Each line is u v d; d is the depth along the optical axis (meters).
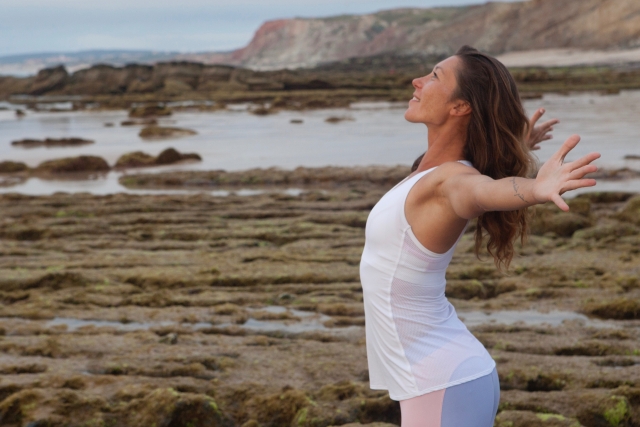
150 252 9.61
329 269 8.58
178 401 4.49
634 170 17.77
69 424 4.42
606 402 4.51
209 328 6.50
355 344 5.98
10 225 11.27
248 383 4.97
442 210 2.19
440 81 2.34
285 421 4.56
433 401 2.28
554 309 7.01
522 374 5.05
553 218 10.48
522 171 2.36
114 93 73.62
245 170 18.73
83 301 7.47
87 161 20.62
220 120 39.62
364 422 4.51
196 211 12.61
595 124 30.81
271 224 11.34
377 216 2.35
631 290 7.53
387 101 54.41
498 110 2.30
